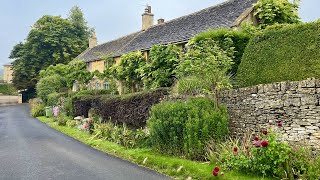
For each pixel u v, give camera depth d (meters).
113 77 24.50
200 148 9.18
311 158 7.02
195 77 11.64
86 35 59.66
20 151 12.16
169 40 22.30
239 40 13.38
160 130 10.35
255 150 7.32
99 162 10.07
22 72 51.97
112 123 16.41
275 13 16.80
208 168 8.02
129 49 28.08
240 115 9.93
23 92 55.56
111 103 16.81
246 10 17.30
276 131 8.60
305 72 8.91
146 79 17.00
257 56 10.91
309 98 7.88
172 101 11.88
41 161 10.31
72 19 64.19
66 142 14.41
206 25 20.33
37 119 27.06
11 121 25.22
